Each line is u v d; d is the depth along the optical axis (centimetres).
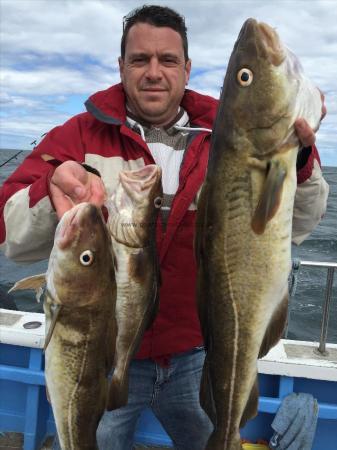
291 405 112
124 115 88
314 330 263
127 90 87
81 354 68
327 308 118
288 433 111
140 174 79
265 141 61
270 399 115
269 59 61
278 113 60
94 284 67
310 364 114
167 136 90
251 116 61
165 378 93
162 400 95
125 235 76
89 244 66
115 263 76
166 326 90
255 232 61
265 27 62
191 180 85
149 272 78
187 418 96
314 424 112
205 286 66
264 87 61
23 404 128
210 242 65
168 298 89
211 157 65
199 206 66
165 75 84
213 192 64
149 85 84
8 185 84
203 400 69
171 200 87
